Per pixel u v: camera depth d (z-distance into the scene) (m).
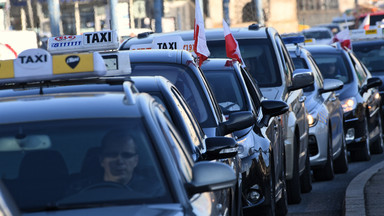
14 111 10.05
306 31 91.88
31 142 9.66
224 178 9.45
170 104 13.13
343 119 34.03
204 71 19.89
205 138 14.05
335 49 36.56
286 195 22.08
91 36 18.88
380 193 22.09
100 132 9.70
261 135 18.80
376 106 38.16
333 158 30.06
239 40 25.14
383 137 42.94
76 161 9.47
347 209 19.94
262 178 17.94
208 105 16.39
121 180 9.35
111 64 14.87
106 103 10.15
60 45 18.86
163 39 21.80
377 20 92.81
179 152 10.03
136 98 10.29
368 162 34.97
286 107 20.06
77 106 10.09
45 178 9.36
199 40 19.97
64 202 9.11
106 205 9.08
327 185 27.91
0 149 9.60
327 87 29.75
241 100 19.39
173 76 17.14
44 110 10.05
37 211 9.01
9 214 7.21
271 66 24.58
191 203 9.22
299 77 24.72
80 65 10.77
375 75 46.09
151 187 9.24
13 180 9.34
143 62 17.73
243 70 20.80
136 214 8.60
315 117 27.86
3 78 10.84
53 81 11.90
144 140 9.59
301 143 25.25
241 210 14.85
